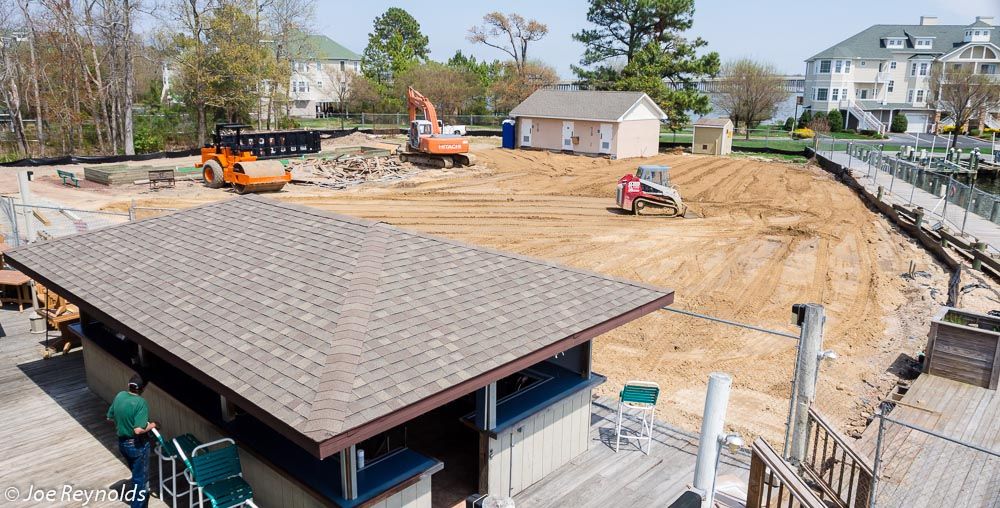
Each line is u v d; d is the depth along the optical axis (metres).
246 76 48.41
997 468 9.41
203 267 9.62
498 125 67.31
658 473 9.36
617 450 9.97
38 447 9.67
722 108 62.75
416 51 100.94
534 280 9.34
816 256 22.31
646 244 23.52
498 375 7.25
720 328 16.28
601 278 9.76
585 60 57.66
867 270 20.92
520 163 41.22
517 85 70.81
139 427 7.67
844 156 43.62
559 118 45.25
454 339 7.53
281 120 59.75
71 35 44.69
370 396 6.29
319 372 6.56
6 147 46.25
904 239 24.73
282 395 6.30
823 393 12.73
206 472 7.52
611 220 27.14
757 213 28.69
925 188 32.44
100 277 9.84
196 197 29.55
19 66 47.03
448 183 34.56
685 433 10.59
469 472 9.08
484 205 29.55
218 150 31.67
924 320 16.70
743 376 13.63
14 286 15.89
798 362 8.80
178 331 7.86
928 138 62.75
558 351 8.00
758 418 11.78
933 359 12.82
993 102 58.53
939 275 20.53
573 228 25.70
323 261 9.11
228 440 7.82
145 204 27.75
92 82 48.72
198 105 48.62
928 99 67.50
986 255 20.77
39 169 37.62
